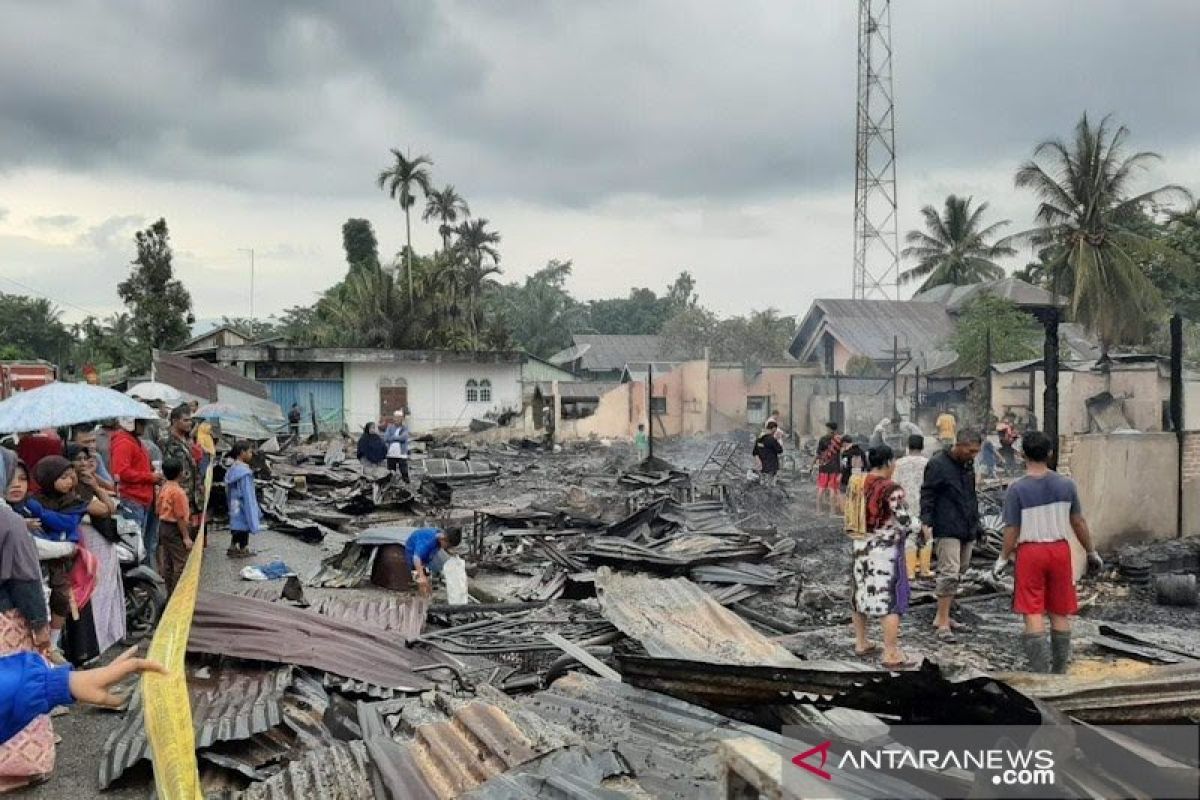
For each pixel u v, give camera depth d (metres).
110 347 48.12
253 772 4.79
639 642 6.95
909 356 33.12
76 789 4.92
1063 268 36.59
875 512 6.73
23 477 6.31
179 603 6.72
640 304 89.81
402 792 4.13
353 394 42.31
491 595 10.35
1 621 4.85
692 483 18.70
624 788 3.92
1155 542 10.27
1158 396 25.97
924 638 7.59
